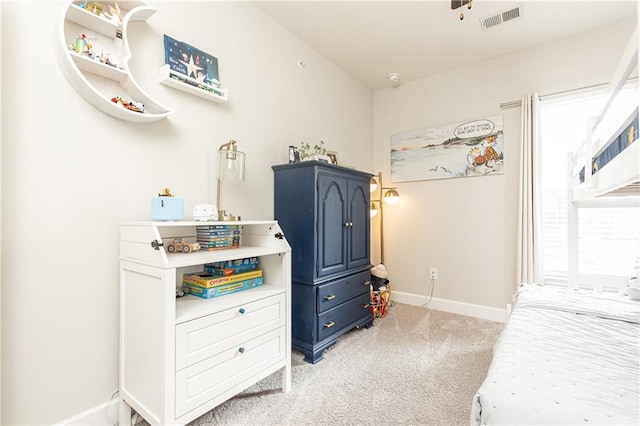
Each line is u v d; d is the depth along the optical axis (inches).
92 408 55.5
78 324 53.9
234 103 82.8
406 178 137.5
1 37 46.2
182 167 70.4
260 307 62.8
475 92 120.3
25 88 48.4
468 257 120.9
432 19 94.4
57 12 52.0
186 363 49.6
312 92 110.9
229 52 81.7
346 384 70.3
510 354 42.3
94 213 56.1
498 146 114.8
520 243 105.4
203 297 61.3
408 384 70.0
